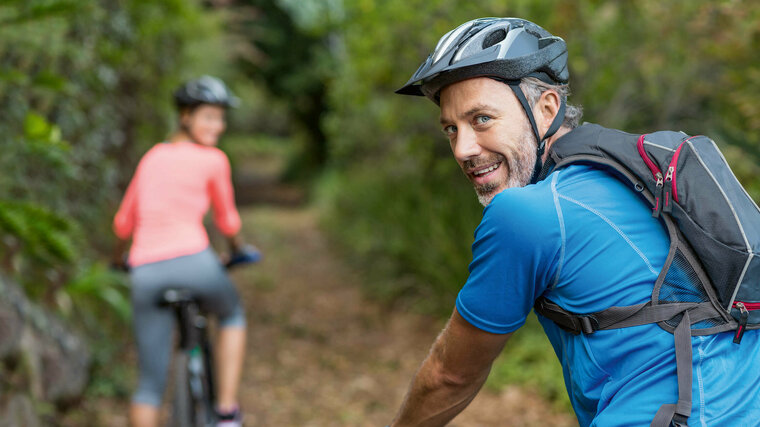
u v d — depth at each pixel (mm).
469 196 5879
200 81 3283
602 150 1162
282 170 22594
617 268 1100
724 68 4535
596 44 4953
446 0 4961
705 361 1074
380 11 5324
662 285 1088
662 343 1083
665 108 5066
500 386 4203
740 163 3715
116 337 4719
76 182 4418
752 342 1115
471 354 1205
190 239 3043
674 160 1104
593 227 1105
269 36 15875
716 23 4086
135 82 6129
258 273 8164
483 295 1153
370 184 8938
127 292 4820
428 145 6180
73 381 3465
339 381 4695
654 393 1082
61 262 2891
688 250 1084
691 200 1073
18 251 3152
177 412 2990
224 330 3176
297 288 7484
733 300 1069
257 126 31031
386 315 6152
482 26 1221
